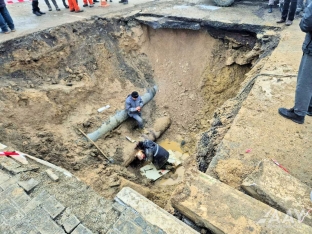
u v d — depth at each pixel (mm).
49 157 4973
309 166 2912
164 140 7453
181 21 7664
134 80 8008
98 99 7082
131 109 6883
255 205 2291
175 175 6328
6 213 2613
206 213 2266
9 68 5941
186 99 7973
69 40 7109
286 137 3311
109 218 2596
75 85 6703
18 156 3518
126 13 8539
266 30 6574
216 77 7602
